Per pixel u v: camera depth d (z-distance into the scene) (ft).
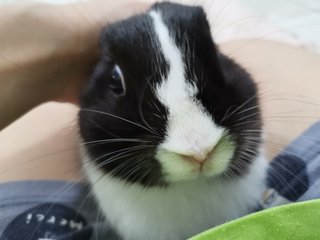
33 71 0.76
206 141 0.48
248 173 0.59
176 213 0.59
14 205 0.67
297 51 0.85
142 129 0.51
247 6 1.22
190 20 0.54
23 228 0.65
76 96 0.75
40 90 0.78
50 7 0.77
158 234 0.60
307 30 1.18
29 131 0.77
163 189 0.56
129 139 0.52
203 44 0.53
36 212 0.67
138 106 0.51
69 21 0.76
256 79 0.72
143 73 0.51
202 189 0.58
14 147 0.75
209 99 0.51
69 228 0.66
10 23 0.75
